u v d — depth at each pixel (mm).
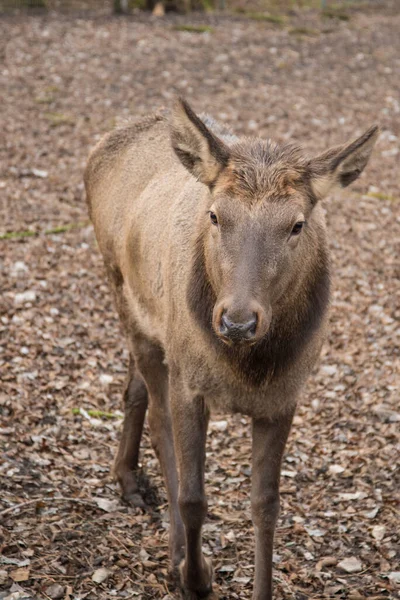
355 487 10359
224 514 9797
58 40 32062
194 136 7090
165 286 8328
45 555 8453
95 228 10875
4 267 15523
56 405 11781
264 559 7805
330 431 11727
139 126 10445
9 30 32938
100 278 15641
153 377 9453
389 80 30797
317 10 41594
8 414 11258
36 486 9703
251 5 41156
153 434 9391
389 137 24609
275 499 7805
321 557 8953
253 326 6215
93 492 10023
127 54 31156
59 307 14414
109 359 13219
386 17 41344
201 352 7508
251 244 6496
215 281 6902
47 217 18000
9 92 26281
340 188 7184
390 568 8672
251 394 7523
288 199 6668
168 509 9453
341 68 31906
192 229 7820
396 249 17766
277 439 7828
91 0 39469
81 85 27438
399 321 14719
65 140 22750
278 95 28031
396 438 11305
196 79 29000
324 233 7738
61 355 13031
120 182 10125
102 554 8633
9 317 13828
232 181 6777
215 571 8688
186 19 37188
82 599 7871
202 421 7969
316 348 7707
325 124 25375
